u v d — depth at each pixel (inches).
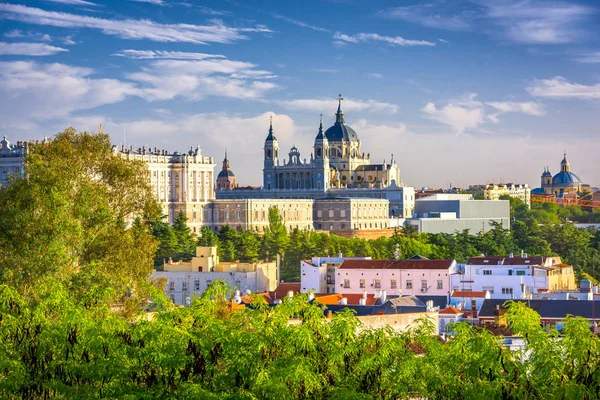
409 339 5551.2
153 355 5265.8
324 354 5388.8
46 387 5300.2
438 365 5310.0
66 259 7229.3
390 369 5364.2
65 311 5620.1
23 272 7150.6
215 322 5580.7
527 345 5344.5
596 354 5191.9
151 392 5236.2
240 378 5295.3
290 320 6560.0
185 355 5319.9
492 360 5182.1
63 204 7386.8
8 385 5157.5
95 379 5255.9
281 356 5403.5
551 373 5108.3
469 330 5393.7
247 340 5393.7
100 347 5374.0
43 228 7249.0
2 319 5536.4
